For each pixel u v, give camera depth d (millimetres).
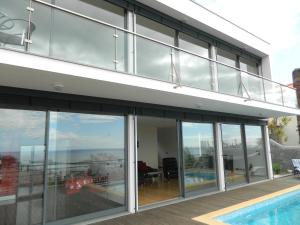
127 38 6121
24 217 4895
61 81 4941
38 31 4727
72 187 5566
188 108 8359
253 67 12133
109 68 5602
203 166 8648
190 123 8477
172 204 7121
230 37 10000
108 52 5695
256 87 9695
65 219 5367
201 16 8781
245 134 10727
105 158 6207
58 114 5621
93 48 5453
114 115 6547
